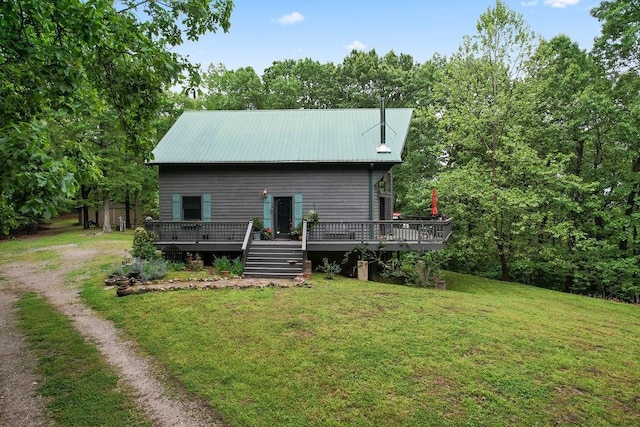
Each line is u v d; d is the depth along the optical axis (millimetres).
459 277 18750
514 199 16328
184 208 16719
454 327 8102
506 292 15242
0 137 4094
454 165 22688
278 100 32469
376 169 16312
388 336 7461
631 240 17000
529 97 17312
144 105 7301
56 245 22047
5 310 10031
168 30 7957
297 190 16484
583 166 19047
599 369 6410
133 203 35031
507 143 16938
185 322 8305
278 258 14000
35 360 6727
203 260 15328
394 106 31734
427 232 14617
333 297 10320
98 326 8461
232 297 10164
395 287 12367
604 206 18766
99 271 14492
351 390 5527
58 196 4398
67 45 5738
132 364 6508
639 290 16500
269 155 16250
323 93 33156
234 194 16594
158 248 14680
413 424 4785
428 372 6055
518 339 7609
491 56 18516
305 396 5379
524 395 5473
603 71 18359
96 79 6961
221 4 8219
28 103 5391
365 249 14148
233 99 32906
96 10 5160
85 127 22484
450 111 20234
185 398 5402
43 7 4906
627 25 16594
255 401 5273
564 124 18375
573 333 8328
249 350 6832
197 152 16578
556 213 18422
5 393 5605
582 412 5121
